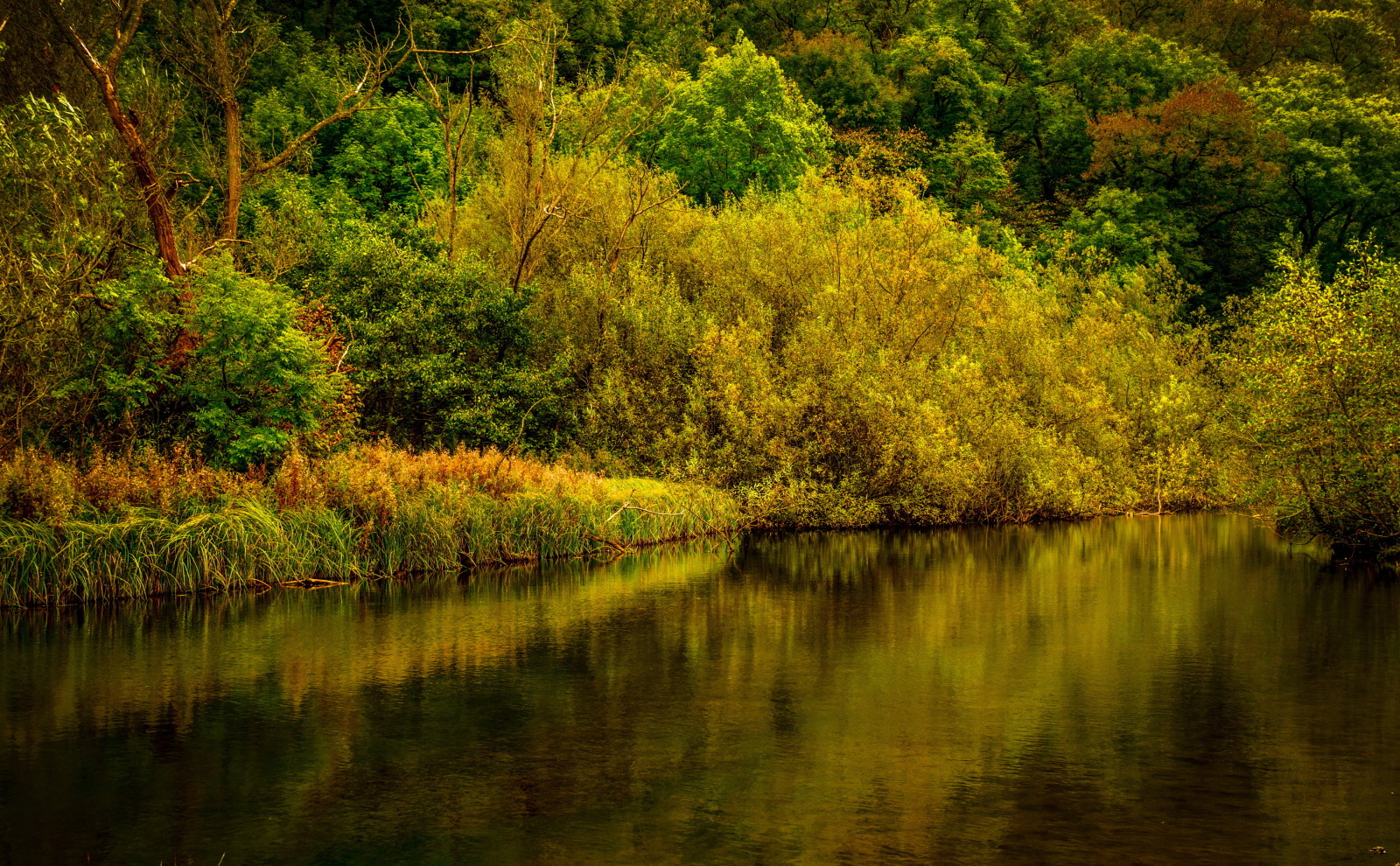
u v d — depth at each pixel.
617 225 32.62
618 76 37.09
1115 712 10.87
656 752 9.59
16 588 16.12
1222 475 31.27
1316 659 13.15
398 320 26.56
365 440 25.02
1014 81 64.44
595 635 14.48
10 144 19.44
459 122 41.78
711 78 45.69
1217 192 53.19
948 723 10.49
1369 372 19.39
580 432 28.00
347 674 12.38
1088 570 20.30
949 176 54.38
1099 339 34.22
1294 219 54.12
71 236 19.52
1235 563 21.33
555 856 7.38
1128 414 33.22
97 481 17.38
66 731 10.20
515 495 21.78
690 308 29.64
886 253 30.47
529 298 29.36
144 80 25.84
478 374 27.44
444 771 9.12
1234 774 9.03
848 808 8.27
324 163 44.62
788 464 26.33
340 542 18.80
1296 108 53.47
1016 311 32.19
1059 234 51.78
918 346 30.38
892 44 62.41
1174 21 71.69
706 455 26.89
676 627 15.05
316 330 24.28
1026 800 8.45
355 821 8.04
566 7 52.66
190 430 20.08
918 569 20.56
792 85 49.97
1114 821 8.02
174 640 14.11
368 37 52.19
